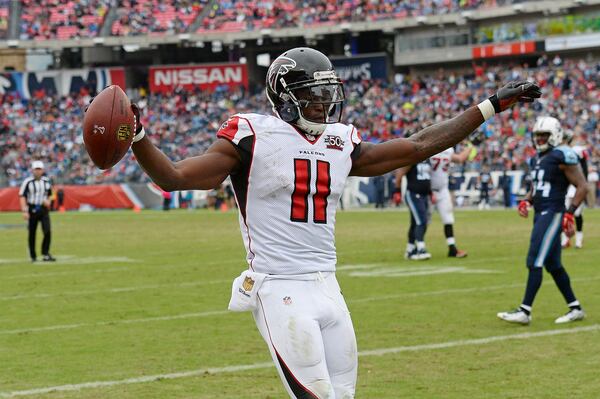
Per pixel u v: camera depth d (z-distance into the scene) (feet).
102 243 83.71
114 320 39.65
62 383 27.91
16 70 197.47
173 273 57.82
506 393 26.04
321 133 17.38
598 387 26.61
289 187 16.90
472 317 38.70
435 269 56.59
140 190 156.87
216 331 36.52
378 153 17.88
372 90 177.37
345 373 17.25
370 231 90.68
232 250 73.87
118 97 15.12
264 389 26.86
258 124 16.97
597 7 159.12
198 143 176.76
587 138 143.13
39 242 87.15
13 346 34.01
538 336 34.40
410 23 175.63
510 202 135.33
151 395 26.27
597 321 37.35
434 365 29.73
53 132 182.50
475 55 172.24
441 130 17.98
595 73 156.66
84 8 196.54
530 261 36.32
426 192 62.64
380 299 44.24
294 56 17.24
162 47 201.05
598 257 61.67
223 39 187.21
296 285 16.89
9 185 173.37
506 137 146.51
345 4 184.55
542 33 165.68
